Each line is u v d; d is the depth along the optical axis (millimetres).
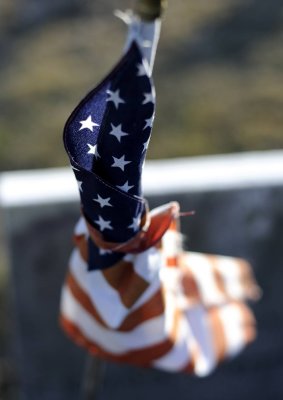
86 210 5844
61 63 22188
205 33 23125
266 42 22750
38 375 11375
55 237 10469
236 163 10898
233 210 10633
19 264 10609
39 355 11258
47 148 18828
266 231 10852
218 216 10633
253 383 11789
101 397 11570
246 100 20359
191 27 23406
